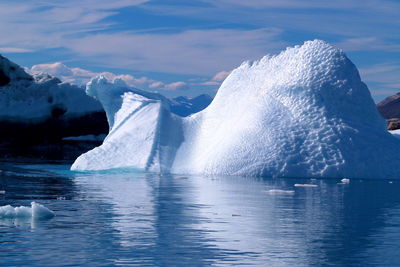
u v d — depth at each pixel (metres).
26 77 79.00
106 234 11.77
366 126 34.41
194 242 11.02
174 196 20.20
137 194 20.81
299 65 36.84
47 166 41.34
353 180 29.92
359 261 9.49
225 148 34.00
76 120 77.88
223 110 39.22
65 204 17.30
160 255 9.78
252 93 38.16
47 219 13.89
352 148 32.34
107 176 31.55
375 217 14.80
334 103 34.72
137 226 12.92
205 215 14.95
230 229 12.65
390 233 12.23
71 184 25.41
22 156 56.34
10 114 73.88
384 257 9.78
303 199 19.45
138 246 10.54
